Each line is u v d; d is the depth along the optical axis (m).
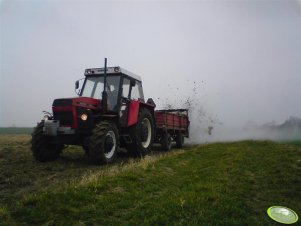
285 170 6.09
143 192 4.53
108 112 7.68
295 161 6.95
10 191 4.54
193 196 4.20
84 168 6.46
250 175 5.82
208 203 4.00
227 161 7.14
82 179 5.12
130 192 4.49
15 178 5.30
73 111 6.97
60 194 4.01
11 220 3.33
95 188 4.46
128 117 8.21
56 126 6.89
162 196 4.32
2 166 6.45
